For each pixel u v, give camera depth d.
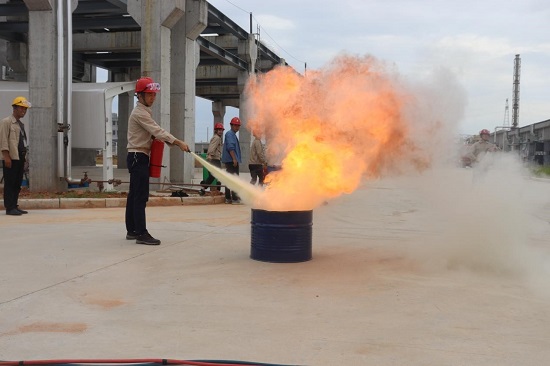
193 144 19.95
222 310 4.41
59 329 3.93
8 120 10.17
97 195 13.34
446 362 3.37
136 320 4.15
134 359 3.35
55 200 12.02
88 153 30.17
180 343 3.67
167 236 8.05
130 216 7.52
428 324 4.09
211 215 10.93
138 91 7.14
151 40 17.17
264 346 3.62
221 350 3.55
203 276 5.54
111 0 19.69
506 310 4.45
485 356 3.47
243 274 5.63
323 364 3.33
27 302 4.56
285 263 6.16
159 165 7.29
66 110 14.66
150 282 5.27
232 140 12.95
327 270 5.84
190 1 19.00
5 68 27.38
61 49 14.38
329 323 4.11
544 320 4.21
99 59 29.22
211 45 24.22
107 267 5.88
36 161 14.55
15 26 22.92
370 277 5.54
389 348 3.60
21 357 3.40
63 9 14.51
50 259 6.25
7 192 10.42
